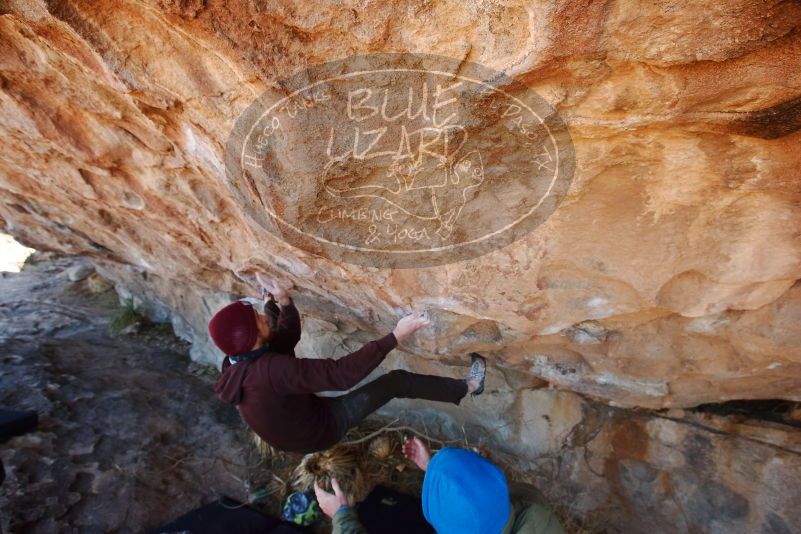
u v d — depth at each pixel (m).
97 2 1.05
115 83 1.26
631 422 2.94
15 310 5.62
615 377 2.34
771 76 0.91
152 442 3.60
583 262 1.57
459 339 2.20
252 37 1.00
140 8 1.04
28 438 3.37
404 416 3.85
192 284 3.79
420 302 1.93
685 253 1.47
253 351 1.89
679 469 2.83
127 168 1.92
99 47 1.14
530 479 3.24
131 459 3.42
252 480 3.46
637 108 1.04
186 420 3.88
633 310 1.75
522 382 3.17
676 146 1.17
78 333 5.17
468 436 3.58
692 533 2.83
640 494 2.98
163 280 4.54
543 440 3.22
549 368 2.46
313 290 2.42
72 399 3.84
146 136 1.61
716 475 2.73
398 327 1.87
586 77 0.99
